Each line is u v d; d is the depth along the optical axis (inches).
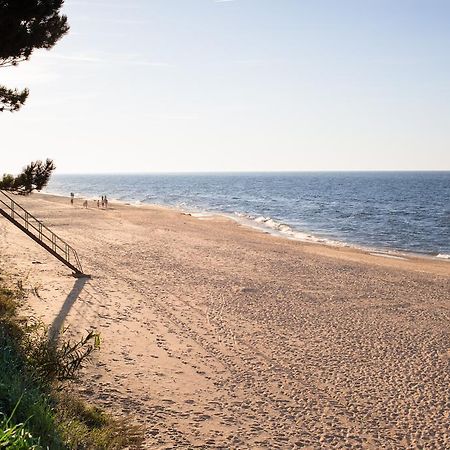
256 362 605.9
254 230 2012.8
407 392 534.9
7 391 315.3
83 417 401.4
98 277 992.2
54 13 656.4
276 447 417.1
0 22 590.2
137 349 618.8
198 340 672.4
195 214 2704.2
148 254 1286.9
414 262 1370.6
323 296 932.0
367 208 3336.6
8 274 930.7
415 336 718.5
